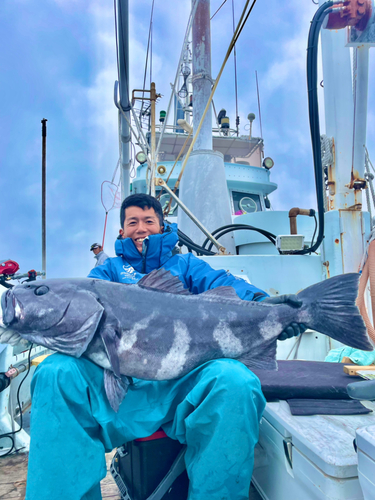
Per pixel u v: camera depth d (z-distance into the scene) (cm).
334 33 305
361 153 292
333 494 105
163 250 186
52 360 130
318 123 263
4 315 134
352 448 113
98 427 134
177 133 622
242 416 125
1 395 229
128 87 412
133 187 633
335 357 226
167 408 142
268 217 430
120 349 134
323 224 288
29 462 121
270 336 150
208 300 150
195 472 127
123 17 366
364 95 280
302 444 122
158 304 143
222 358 143
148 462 145
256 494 166
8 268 228
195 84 466
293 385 154
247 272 307
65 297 135
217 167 452
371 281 218
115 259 194
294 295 154
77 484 121
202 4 462
